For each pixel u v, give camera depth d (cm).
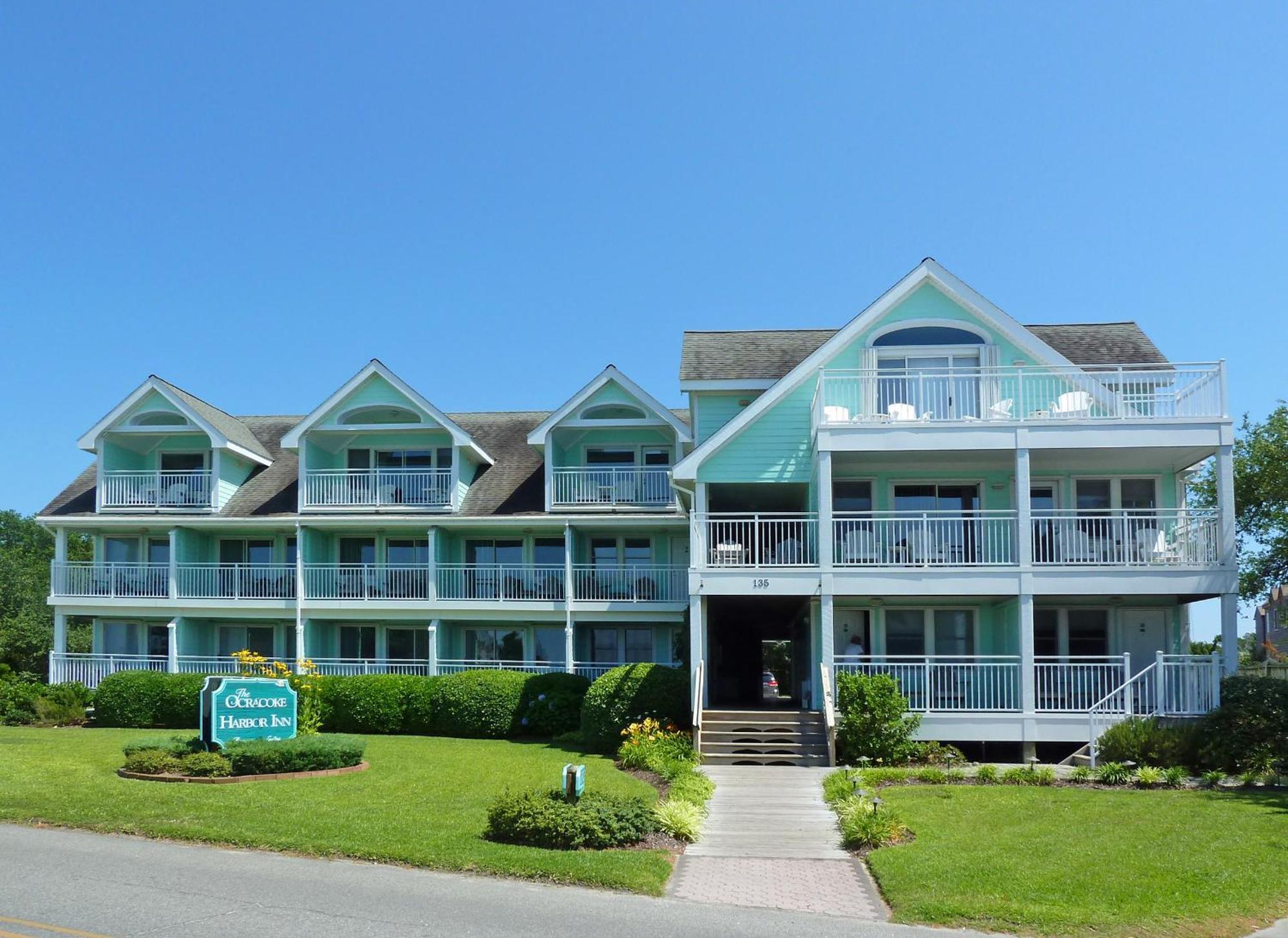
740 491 2552
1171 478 2394
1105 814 1420
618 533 3097
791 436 2375
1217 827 1330
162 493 3142
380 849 1162
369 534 3153
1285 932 914
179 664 3067
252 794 1514
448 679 2562
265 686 1867
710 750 2038
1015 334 2328
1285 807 1480
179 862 1130
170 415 3177
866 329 2395
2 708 2747
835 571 2130
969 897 1002
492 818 1234
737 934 905
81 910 933
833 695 2106
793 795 1641
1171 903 984
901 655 2181
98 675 3066
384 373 2994
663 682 2170
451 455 3102
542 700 2467
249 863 1127
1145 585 2055
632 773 1825
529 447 3344
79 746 2094
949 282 2362
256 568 3088
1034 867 1112
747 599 2436
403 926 895
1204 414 2111
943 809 1460
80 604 3086
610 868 1092
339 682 2609
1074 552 2284
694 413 2634
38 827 1314
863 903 1027
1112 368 2236
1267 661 4078
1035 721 2033
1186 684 1995
